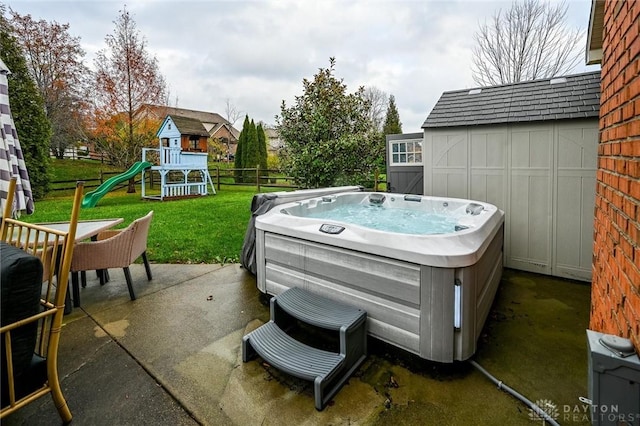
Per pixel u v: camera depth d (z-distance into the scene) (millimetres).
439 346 1856
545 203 3527
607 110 1598
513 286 3271
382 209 4344
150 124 12352
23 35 11727
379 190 6344
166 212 6969
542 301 2920
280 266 2639
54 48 12391
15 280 1205
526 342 2254
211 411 1636
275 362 1794
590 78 3574
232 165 19422
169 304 2832
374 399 1720
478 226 2330
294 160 6066
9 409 1289
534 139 3537
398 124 18672
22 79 8828
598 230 1758
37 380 1449
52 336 1468
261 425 1553
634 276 1045
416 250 1882
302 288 2475
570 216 3406
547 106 3529
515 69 10898
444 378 1885
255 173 14391
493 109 3877
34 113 8992
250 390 1785
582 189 3326
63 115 13453
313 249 2375
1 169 2924
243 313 2670
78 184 1480
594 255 1866
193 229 5406
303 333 2367
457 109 4168
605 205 1581
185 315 2637
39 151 9156
